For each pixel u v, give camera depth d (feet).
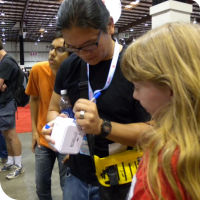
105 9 2.59
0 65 7.61
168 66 1.58
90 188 3.18
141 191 1.60
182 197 1.47
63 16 2.45
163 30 1.73
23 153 11.00
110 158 2.90
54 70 4.90
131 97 2.83
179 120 1.56
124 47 3.02
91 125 2.41
